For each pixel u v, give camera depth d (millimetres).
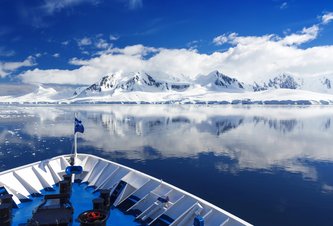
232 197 24984
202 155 43344
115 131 73000
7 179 12922
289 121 101625
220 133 69500
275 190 26938
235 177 31438
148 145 52031
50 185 13750
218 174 32531
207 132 71438
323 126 85250
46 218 8750
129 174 13727
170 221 10750
